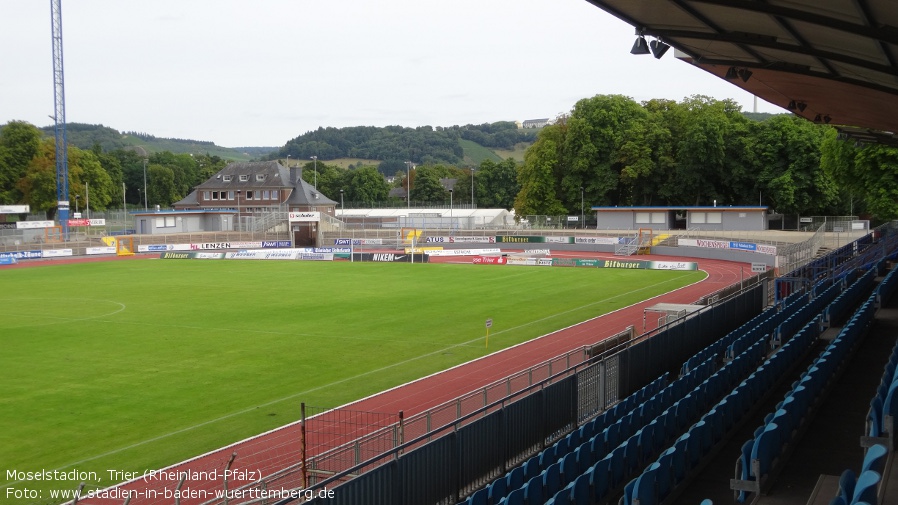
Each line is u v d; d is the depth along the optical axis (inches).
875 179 2475.4
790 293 1571.1
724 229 3496.6
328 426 938.7
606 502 543.8
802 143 3484.3
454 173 7229.3
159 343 1459.2
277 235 4045.3
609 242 3513.8
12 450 871.1
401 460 549.3
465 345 1433.3
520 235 3811.5
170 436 915.4
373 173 6387.8
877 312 1159.0
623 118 3961.6
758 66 797.9
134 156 6540.4
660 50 740.0
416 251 3324.3
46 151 4869.6
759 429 530.0
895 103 924.0
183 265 3070.9
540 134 4183.1
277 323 1675.7
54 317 1760.6
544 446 733.9
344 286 2335.1
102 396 1089.4
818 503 452.8
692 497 527.8
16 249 3506.4
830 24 557.6
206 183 5206.7
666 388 749.9
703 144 3690.9
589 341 1456.7
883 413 467.5
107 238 3624.5
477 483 635.5
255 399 1074.7
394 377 1194.0
